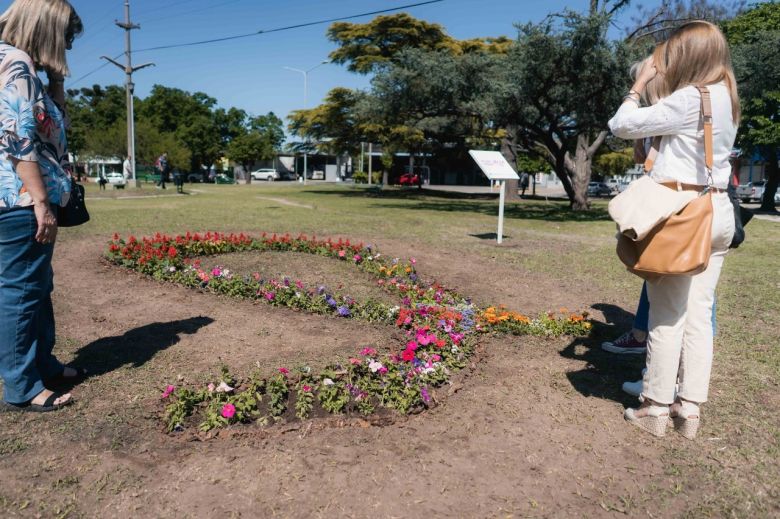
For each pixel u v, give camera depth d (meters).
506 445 2.78
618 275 7.37
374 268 6.97
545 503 2.33
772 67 16.53
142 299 5.41
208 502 2.26
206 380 3.45
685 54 2.73
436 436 2.85
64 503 2.22
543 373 3.78
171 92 64.06
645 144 3.06
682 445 2.82
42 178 2.75
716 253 2.76
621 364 4.00
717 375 3.75
